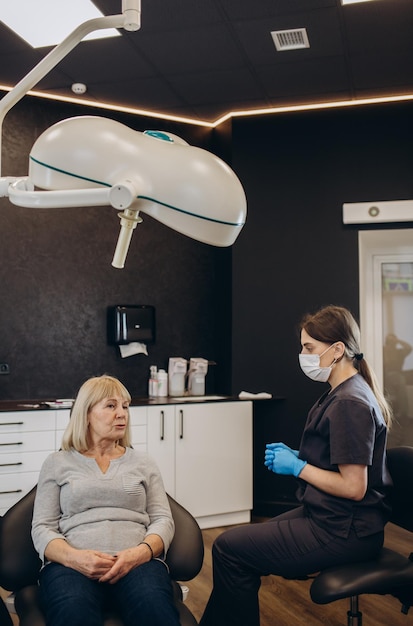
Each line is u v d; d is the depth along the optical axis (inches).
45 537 84.4
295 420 191.2
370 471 89.6
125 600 79.1
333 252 191.2
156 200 47.8
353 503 87.9
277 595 132.7
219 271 205.9
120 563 81.3
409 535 169.8
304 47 156.5
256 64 165.6
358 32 148.9
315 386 190.1
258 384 194.1
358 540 87.0
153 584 79.8
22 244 183.9
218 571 90.7
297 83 177.5
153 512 92.7
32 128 185.8
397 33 149.3
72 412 94.7
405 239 195.0
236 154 198.4
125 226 50.6
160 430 173.0
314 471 89.7
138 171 47.7
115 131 48.9
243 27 146.6
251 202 197.0
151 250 200.2
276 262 194.5
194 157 48.2
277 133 196.1
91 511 89.0
